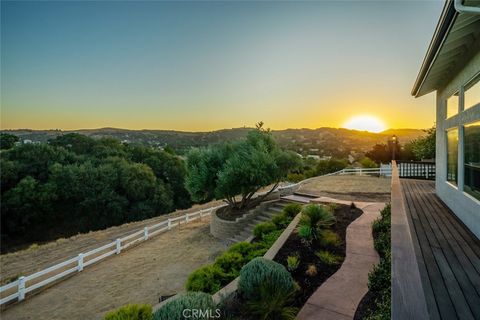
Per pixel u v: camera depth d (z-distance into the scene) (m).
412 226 5.25
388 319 2.91
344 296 4.30
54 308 6.22
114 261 9.16
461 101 5.75
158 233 12.38
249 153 11.88
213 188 12.44
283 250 6.15
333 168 28.89
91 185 24.73
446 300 2.62
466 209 5.25
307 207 7.62
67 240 12.59
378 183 17.23
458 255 3.80
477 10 3.16
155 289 6.91
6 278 8.30
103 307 6.17
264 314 3.64
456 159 6.22
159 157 34.06
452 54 5.68
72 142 30.45
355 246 6.32
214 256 9.02
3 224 21.05
